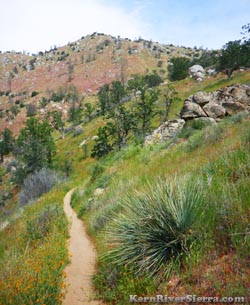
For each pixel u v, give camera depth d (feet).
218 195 17.97
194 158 36.24
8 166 274.57
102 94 355.15
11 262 22.45
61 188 102.17
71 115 425.28
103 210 36.60
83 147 234.58
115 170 61.41
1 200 195.11
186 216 17.06
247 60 231.71
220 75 252.83
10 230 49.78
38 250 25.54
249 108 69.21
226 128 45.01
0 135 447.83
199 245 15.66
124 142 191.83
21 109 570.46
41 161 207.82
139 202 19.72
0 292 15.29
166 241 17.37
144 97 208.33
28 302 14.94
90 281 20.83
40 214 43.91
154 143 72.13
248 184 17.80
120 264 18.53
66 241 32.50
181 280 14.92
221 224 16.05
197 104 74.38
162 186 20.11
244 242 13.84
